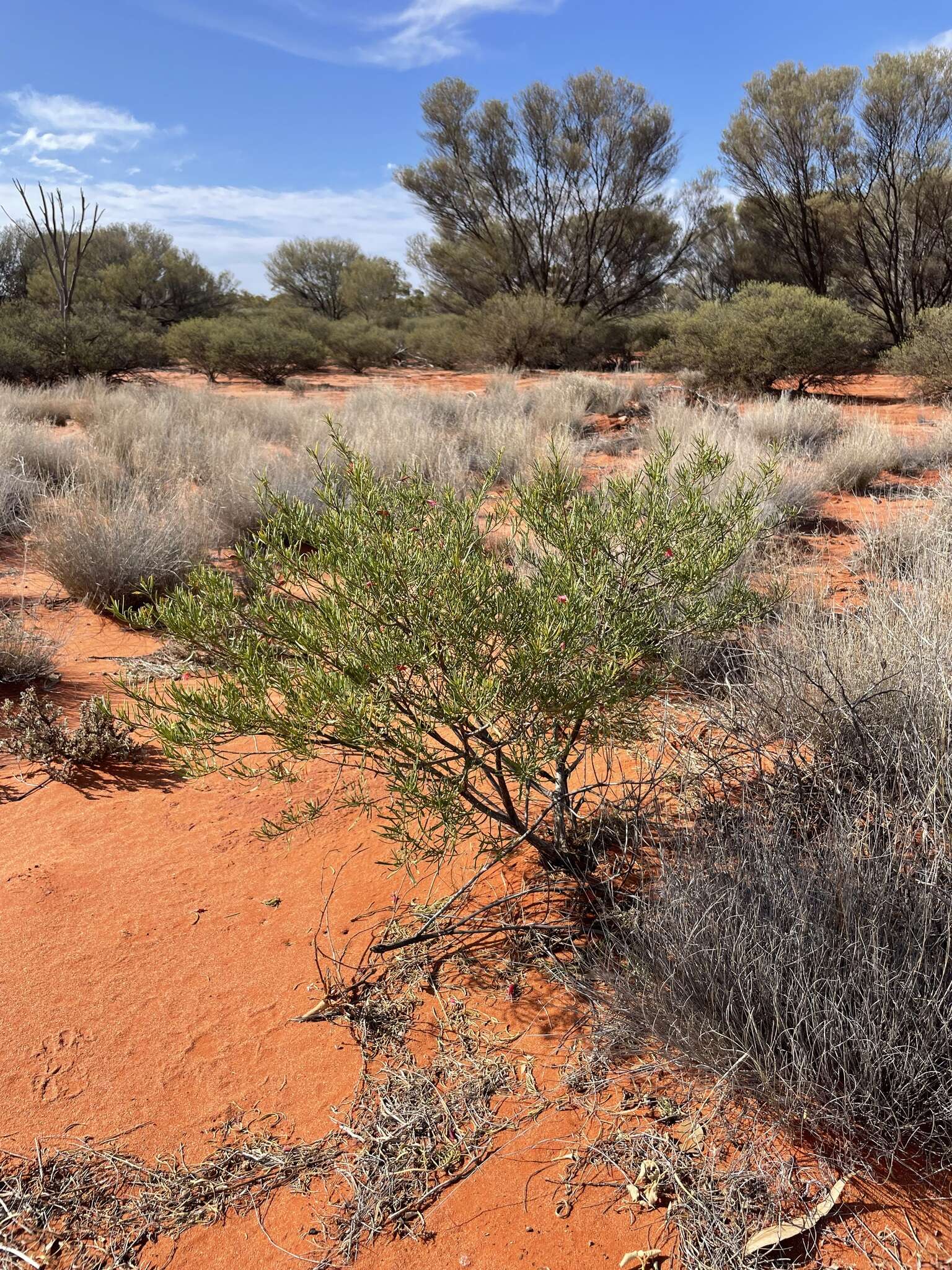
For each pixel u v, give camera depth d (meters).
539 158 26.69
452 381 23.12
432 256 28.86
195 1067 2.18
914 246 21.59
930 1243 1.69
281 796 3.37
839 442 9.34
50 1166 1.93
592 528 2.64
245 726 2.21
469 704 2.17
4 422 9.70
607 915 2.48
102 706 2.41
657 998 2.09
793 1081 1.91
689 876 2.38
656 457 2.86
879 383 18.77
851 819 2.51
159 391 16.11
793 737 3.03
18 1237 1.80
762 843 2.42
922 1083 1.86
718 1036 1.98
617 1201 1.81
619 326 26.62
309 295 39.78
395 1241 1.76
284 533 2.60
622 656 2.52
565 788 2.77
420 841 2.41
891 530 5.71
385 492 2.60
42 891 2.82
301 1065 2.18
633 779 3.22
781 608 4.15
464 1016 2.30
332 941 2.59
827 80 22.41
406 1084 2.11
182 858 3.00
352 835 3.10
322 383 22.89
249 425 12.35
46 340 19.30
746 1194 1.79
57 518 6.30
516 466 8.43
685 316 17.64
